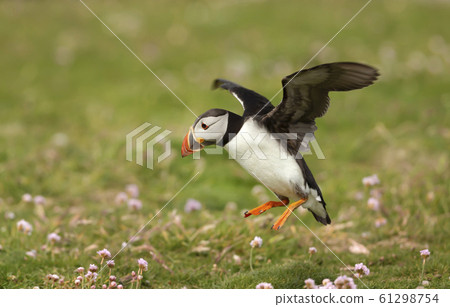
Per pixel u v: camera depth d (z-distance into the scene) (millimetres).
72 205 11117
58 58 20828
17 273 7676
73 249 8766
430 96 17156
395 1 25312
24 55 21250
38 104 17344
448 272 7902
